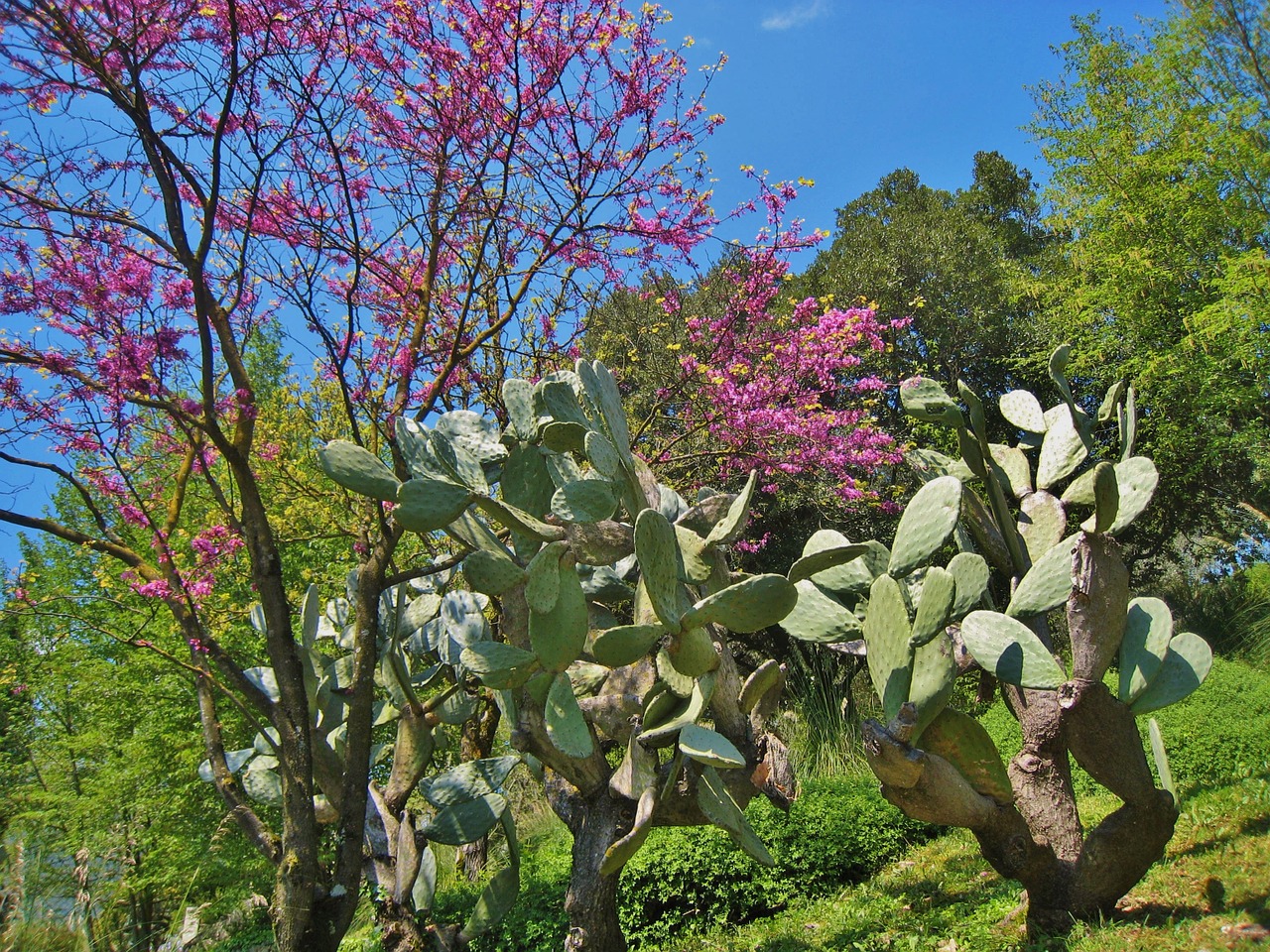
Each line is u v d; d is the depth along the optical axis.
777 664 3.60
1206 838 4.06
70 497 9.09
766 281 6.52
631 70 4.97
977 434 4.12
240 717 9.41
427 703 4.40
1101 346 12.80
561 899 5.96
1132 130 12.40
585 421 3.51
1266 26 11.40
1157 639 3.36
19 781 12.05
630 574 4.29
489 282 5.05
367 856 4.13
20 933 6.06
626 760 3.51
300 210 4.28
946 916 4.12
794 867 6.02
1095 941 3.08
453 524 3.60
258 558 3.58
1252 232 11.57
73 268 3.45
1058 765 3.52
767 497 11.33
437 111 4.48
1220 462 12.07
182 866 9.07
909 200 20.81
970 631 3.56
